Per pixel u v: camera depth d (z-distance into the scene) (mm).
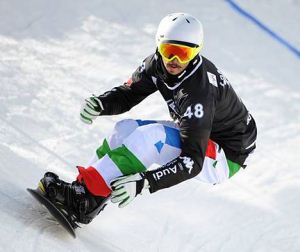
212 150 11422
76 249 10469
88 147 16219
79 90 19047
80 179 10891
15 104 17109
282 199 16359
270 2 28188
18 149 14578
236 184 16609
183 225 13953
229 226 14555
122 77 20562
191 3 26547
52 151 15375
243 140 11742
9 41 20938
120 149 10648
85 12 24031
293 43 25484
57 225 11031
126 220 13336
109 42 22531
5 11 22812
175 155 10805
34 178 13062
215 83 10617
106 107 11688
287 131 19922
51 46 21328
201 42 10273
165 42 10062
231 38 24750
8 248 9312
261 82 22391
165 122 11086
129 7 25109
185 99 10273
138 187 9984
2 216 10211
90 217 10859
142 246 12344
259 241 14242
